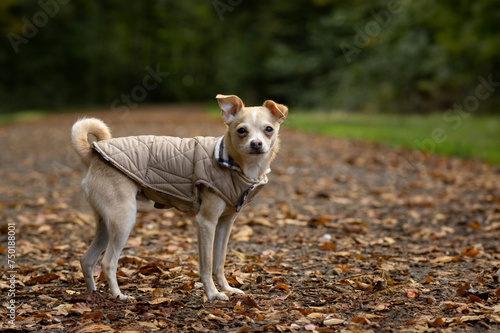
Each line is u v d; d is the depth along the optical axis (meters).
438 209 7.12
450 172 9.85
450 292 3.92
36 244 5.52
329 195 8.02
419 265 4.71
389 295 3.88
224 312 3.59
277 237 5.83
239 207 3.95
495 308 3.47
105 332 3.18
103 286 4.25
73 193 8.39
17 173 10.32
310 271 4.55
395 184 9.01
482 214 6.75
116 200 3.85
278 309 3.66
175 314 3.57
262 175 4.02
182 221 6.38
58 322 3.43
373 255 4.99
